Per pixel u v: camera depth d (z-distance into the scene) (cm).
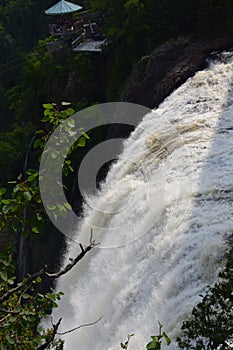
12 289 689
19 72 5909
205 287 1352
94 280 1791
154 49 2703
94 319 1664
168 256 1524
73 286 1869
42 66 3694
